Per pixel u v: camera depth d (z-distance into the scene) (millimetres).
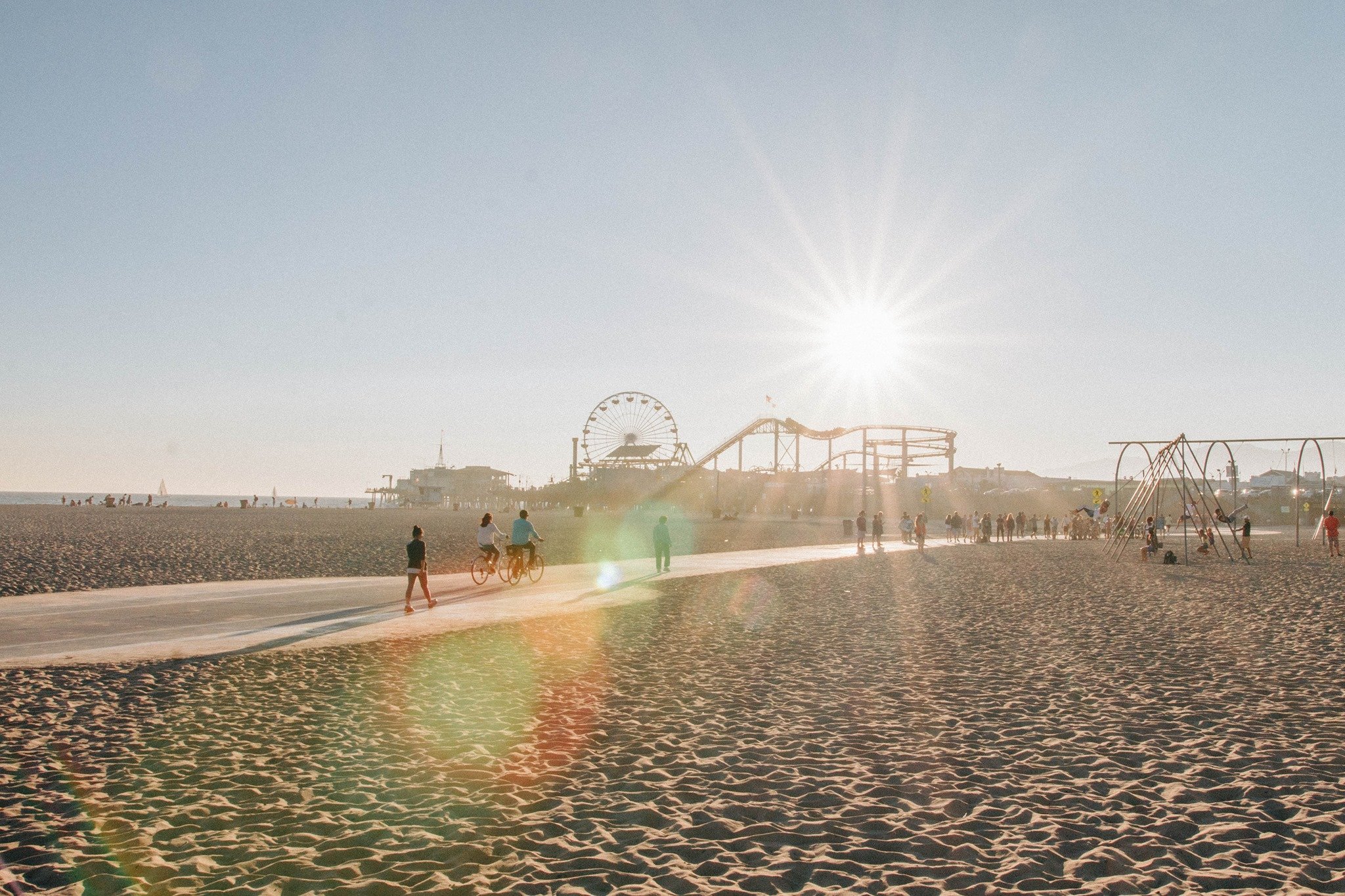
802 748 7609
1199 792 6328
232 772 6801
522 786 6516
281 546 34875
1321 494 80938
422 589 20266
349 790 6402
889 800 6215
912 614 17094
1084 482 118312
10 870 4891
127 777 6652
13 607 16359
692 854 5199
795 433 108750
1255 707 9102
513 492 173375
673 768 7004
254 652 11891
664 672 11109
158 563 26391
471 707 9094
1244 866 4973
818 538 52062
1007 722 8523
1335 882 4746
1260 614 16984
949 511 103312
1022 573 27453
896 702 9414
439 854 5184
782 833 5520
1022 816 5840
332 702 9203
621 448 121812
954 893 4664
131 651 11828
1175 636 14242
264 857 5129
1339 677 10719
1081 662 11859
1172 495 84188
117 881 4762
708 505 113062
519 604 17641
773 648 13047
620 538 49031
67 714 8547
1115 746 7582
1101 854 5129
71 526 47438
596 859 5109
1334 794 6246
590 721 8555
